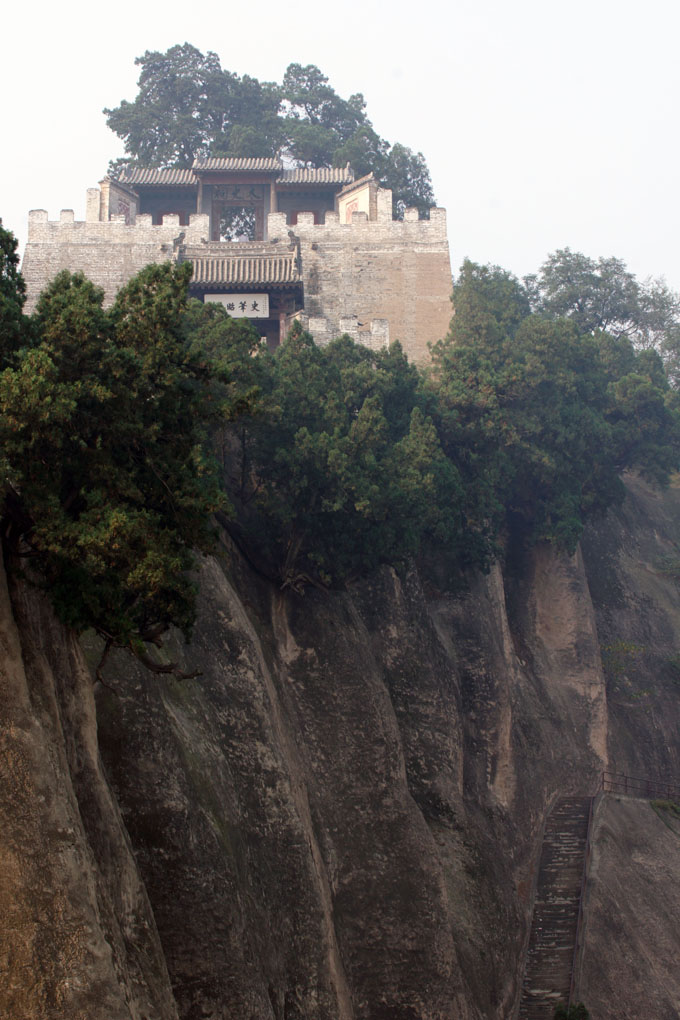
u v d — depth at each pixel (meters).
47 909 31.36
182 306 35.00
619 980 68.25
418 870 58.25
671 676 100.06
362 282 104.06
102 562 32.62
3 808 31.89
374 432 60.38
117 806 37.44
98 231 102.06
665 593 107.56
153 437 35.06
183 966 40.19
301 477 59.09
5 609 33.38
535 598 93.00
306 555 62.31
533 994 65.50
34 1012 30.47
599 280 136.50
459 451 79.75
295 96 148.50
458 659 79.94
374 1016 53.88
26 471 32.84
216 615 53.12
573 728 88.56
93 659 43.25
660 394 99.25
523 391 87.50
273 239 103.81
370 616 70.38
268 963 46.00
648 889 75.56
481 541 79.50
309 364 64.81
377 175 131.88
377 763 60.56
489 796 77.12
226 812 45.88
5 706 32.59
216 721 50.12
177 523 36.25
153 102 145.50
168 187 118.38
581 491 93.44
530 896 72.94
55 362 33.44
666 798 91.00
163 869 41.00
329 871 55.50
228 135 142.75
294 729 58.06
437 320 103.50
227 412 36.19
